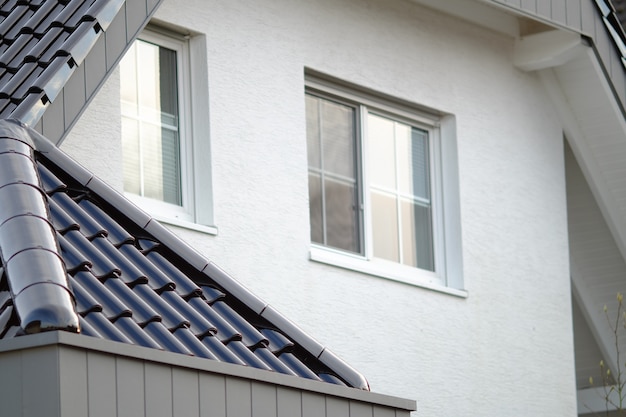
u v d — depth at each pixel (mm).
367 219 13812
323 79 13516
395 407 7859
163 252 8562
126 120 11758
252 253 12281
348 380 8398
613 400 17219
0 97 9016
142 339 6910
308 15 13273
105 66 9508
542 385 15289
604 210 16438
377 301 13500
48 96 8836
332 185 13539
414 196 14453
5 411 5891
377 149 14109
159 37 12102
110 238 8086
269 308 8570
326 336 12875
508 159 15352
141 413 6234
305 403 7262
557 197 15898
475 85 15078
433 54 14633
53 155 8484
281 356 8242
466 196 14766
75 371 5934
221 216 12070
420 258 14414
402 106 14367
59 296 6414
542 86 15914
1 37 10008
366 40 13859
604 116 15812
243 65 12539
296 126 12930
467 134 14883
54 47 9391
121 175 11211
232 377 6801
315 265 12883
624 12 16703
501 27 15383
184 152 12141
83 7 9805
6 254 6828
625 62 15539
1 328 6348
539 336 15375
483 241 14883
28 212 7207
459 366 14297
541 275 15539
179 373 6488
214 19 12359
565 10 14820
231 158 12273
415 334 13859
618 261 17031
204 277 8586
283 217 12641
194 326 7664
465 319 14500
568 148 16672
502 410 14727
